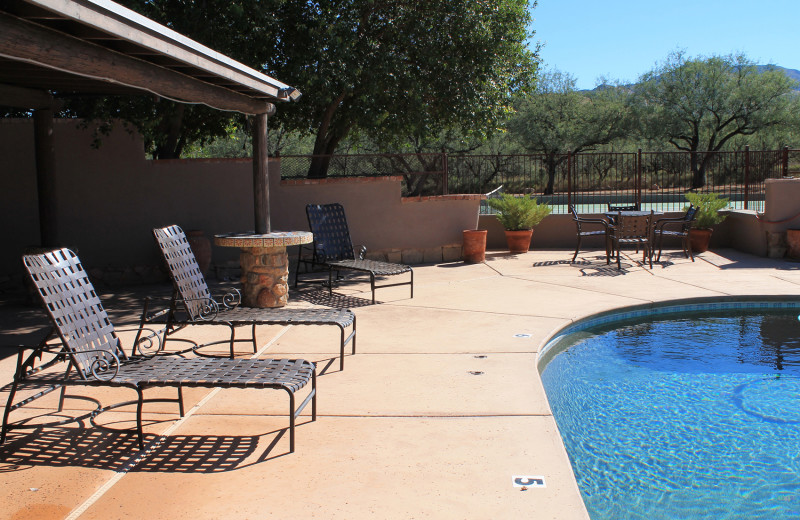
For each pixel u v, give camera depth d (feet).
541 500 9.73
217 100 21.34
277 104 38.04
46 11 12.15
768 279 29.32
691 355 19.63
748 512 10.35
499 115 39.50
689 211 35.91
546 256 38.47
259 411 13.74
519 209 39.81
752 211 39.78
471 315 23.00
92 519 9.30
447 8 34.24
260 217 24.99
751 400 15.66
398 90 34.94
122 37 13.94
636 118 107.65
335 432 12.52
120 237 31.73
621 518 10.19
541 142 105.40
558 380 17.35
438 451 11.57
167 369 12.47
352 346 18.38
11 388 12.03
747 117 106.73
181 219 32.37
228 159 32.63
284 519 9.25
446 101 36.58
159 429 12.75
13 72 20.25
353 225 35.19
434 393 14.75
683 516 10.27
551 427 12.64
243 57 30.27
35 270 11.81
